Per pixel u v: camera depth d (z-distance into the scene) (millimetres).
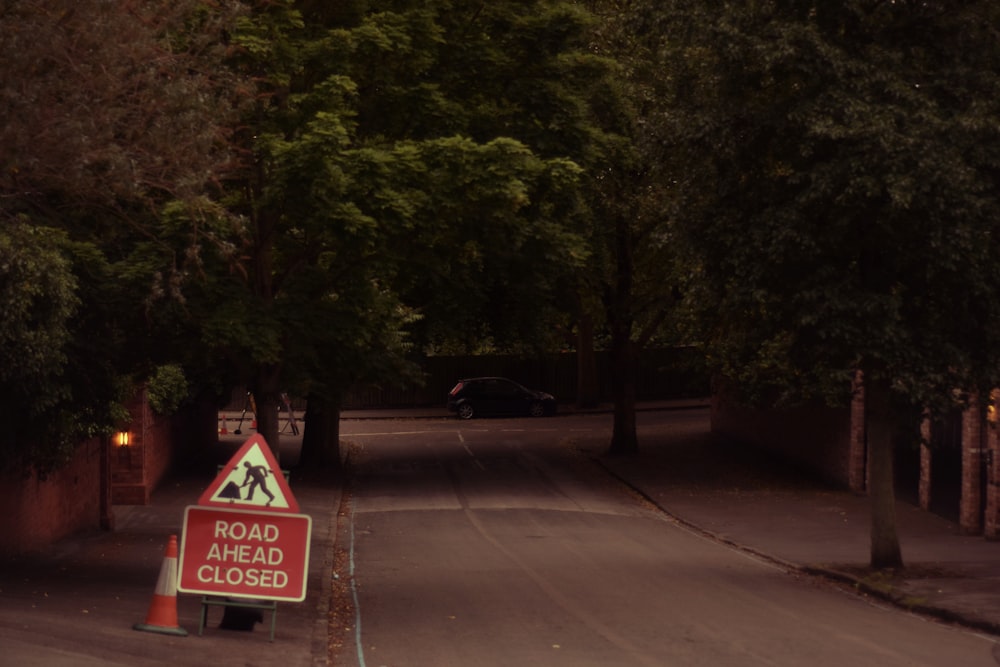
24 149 11625
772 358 24438
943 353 16016
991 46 16078
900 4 16344
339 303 17328
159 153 12711
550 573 17344
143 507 25875
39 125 11805
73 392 16031
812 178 15430
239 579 10977
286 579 10992
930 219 15266
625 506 27781
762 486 30453
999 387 16703
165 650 10141
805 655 11336
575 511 26562
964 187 15031
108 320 15844
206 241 15148
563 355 59500
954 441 23688
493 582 16453
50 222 14930
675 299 33938
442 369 58094
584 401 54750
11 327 12578
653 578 16891
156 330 16422
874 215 15758
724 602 14727
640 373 58688
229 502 11016
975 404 17656
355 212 15023
